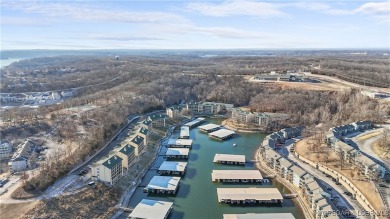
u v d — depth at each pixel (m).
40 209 151.75
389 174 186.75
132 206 172.00
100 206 167.38
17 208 151.50
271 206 172.12
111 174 185.62
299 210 168.88
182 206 171.88
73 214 155.62
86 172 195.50
